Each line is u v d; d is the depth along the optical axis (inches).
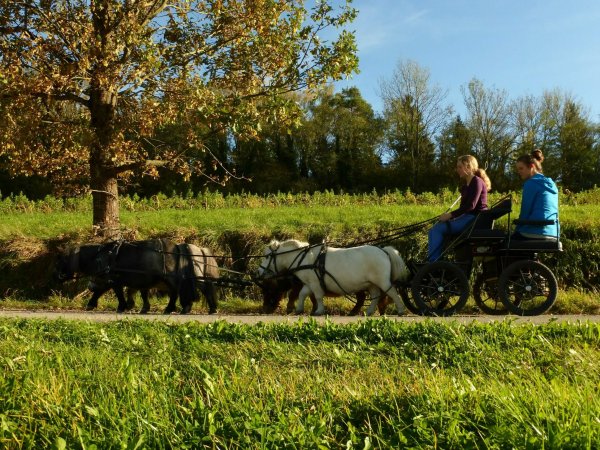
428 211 805.9
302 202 1144.8
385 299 511.8
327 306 580.4
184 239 727.1
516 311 458.6
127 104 697.0
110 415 226.2
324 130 2760.8
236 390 253.6
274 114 635.5
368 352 337.4
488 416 212.5
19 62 613.0
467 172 473.7
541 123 2415.1
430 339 349.1
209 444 209.5
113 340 367.2
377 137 2792.8
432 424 211.5
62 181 759.7
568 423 197.2
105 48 615.8
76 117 711.1
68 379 269.6
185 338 369.1
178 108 628.7
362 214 793.6
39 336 378.0
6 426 215.5
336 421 225.6
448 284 462.6
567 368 297.6
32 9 632.4
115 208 704.4
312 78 660.7
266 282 566.6
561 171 2439.7
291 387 262.4
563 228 654.5
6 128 612.1
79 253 569.6
